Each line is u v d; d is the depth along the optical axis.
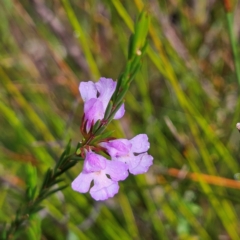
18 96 0.39
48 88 0.44
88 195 0.39
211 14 0.46
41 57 0.46
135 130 0.44
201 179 0.35
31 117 0.40
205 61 0.45
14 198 0.40
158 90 0.47
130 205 0.41
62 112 0.44
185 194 0.40
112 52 0.47
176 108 0.44
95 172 0.24
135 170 0.24
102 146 0.24
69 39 0.44
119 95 0.25
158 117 0.45
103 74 0.46
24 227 0.28
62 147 0.37
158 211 0.39
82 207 0.39
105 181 0.24
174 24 0.47
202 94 0.42
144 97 0.42
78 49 0.43
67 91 0.45
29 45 0.46
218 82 0.45
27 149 0.40
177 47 0.42
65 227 0.37
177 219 0.38
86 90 0.24
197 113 0.36
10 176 0.40
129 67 0.26
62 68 0.42
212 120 0.43
